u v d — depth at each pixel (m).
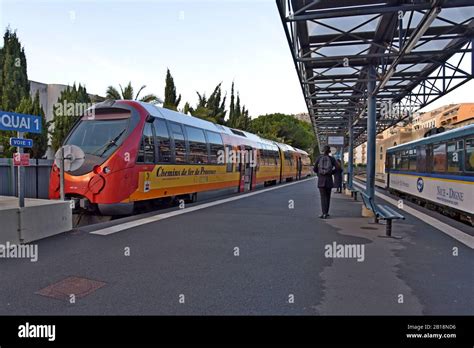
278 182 27.38
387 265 5.13
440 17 8.29
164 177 10.37
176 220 8.60
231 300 3.82
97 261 5.14
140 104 9.71
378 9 6.24
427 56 9.80
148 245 6.11
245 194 16.38
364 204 9.73
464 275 4.71
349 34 8.80
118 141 8.80
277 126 63.16
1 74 24.97
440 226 8.18
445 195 11.24
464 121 12.49
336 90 14.23
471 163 9.43
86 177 8.44
